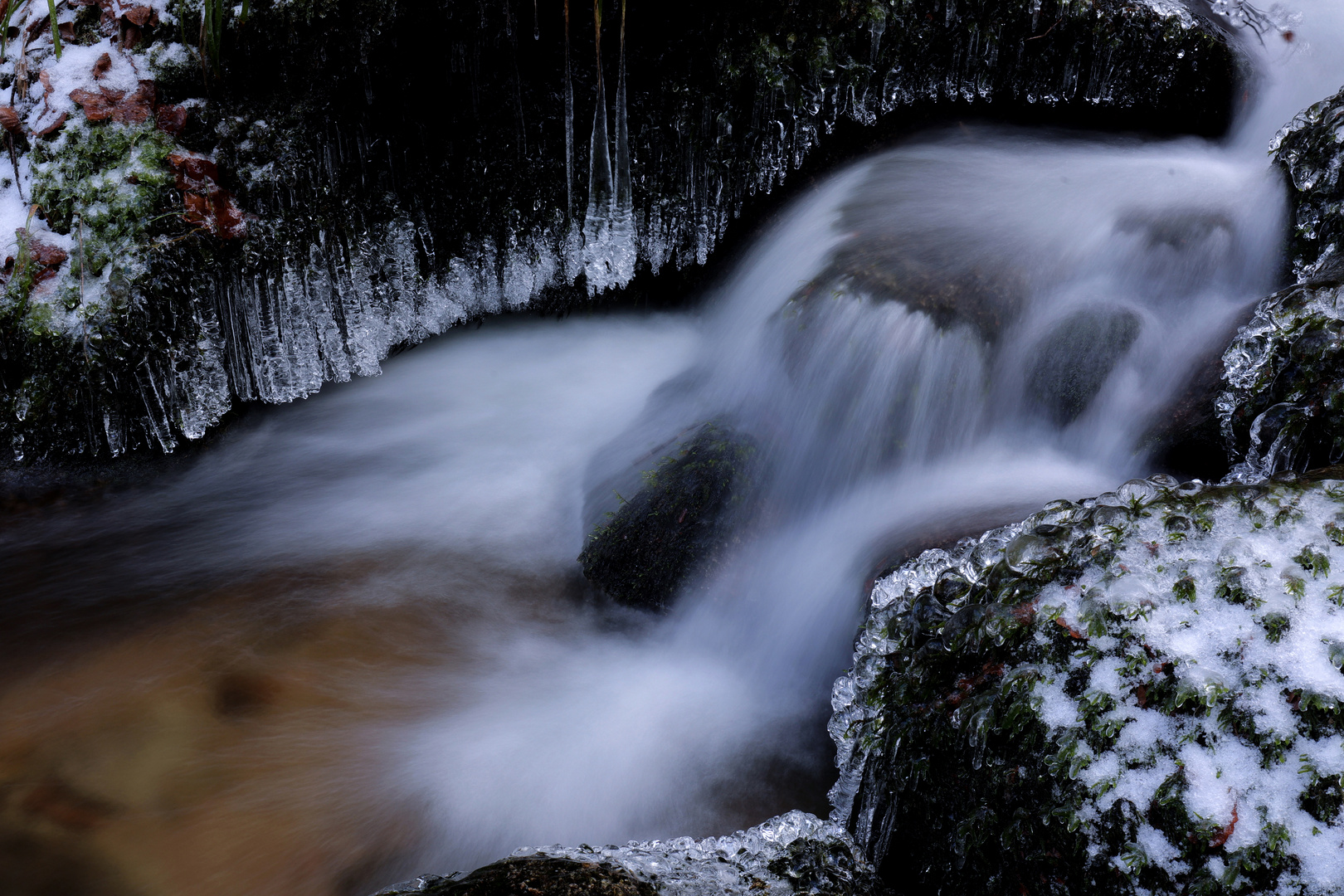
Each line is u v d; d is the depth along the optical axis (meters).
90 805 3.02
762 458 4.12
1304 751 1.93
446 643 3.76
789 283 4.77
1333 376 3.02
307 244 4.61
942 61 5.27
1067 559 2.40
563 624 3.89
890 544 3.51
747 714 3.43
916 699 2.50
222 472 4.59
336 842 2.95
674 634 3.77
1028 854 2.15
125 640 3.66
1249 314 3.74
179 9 4.43
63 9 4.44
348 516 4.40
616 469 4.42
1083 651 2.21
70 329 4.20
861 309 4.23
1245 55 5.43
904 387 4.10
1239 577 2.17
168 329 4.33
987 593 2.47
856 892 2.49
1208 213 4.39
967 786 2.31
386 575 4.08
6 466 4.35
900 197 4.98
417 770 3.20
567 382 5.25
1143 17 5.20
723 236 5.39
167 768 3.16
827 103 5.21
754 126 5.14
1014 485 3.81
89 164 4.30
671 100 5.05
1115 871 2.00
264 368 4.70
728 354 4.88
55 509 4.28
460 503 4.49
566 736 3.35
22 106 4.41
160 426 4.46
